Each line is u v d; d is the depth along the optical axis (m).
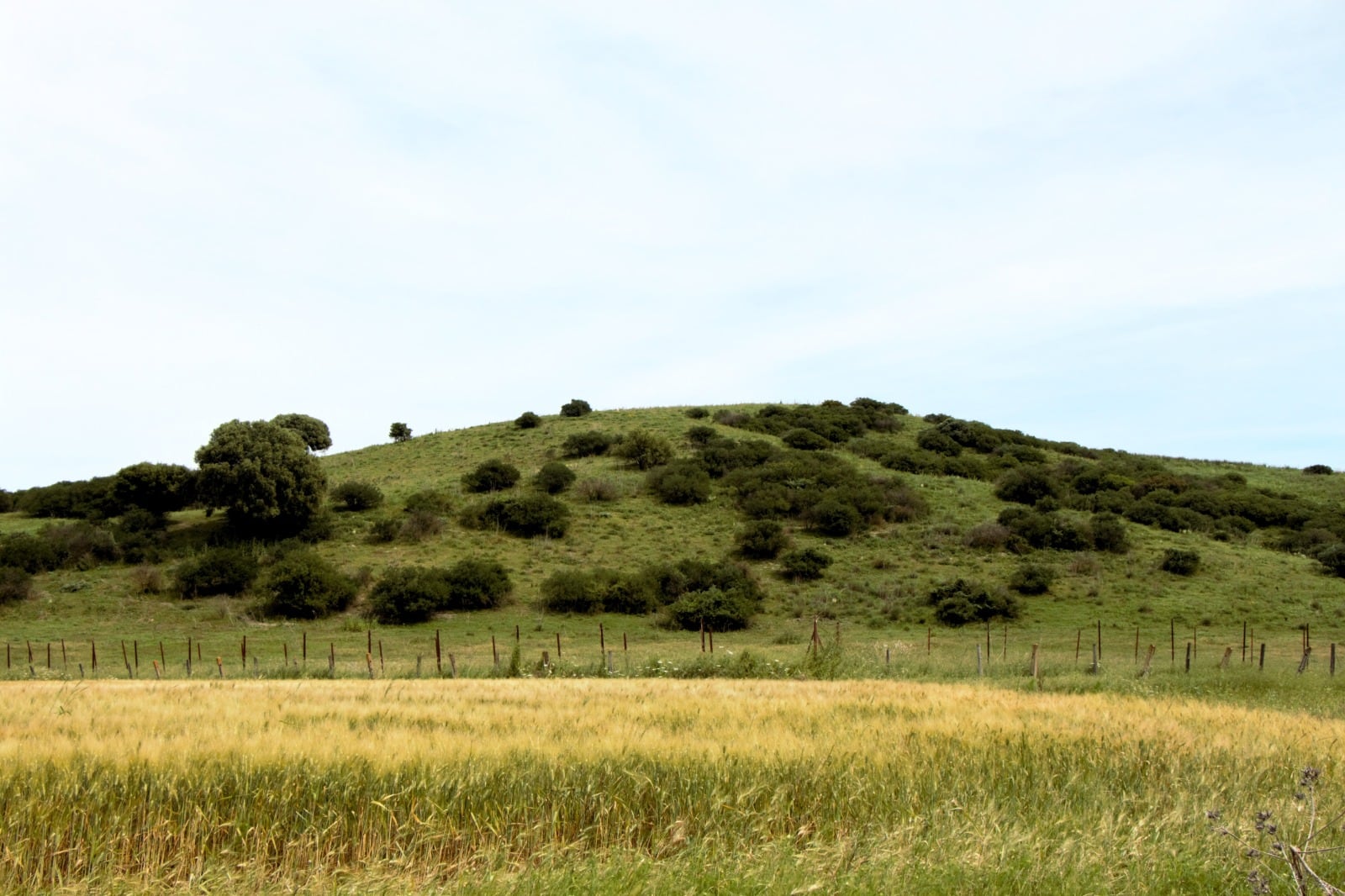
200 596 52.22
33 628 47.22
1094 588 51.75
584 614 50.09
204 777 9.61
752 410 98.94
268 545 59.22
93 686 22.03
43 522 67.19
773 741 11.92
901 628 46.56
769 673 28.53
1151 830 8.86
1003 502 69.75
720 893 7.39
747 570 55.16
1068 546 58.69
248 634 46.47
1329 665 31.28
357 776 9.73
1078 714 15.60
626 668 30.89
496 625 48.19
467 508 65.12
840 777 10.21
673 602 50.81
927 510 66.69
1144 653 37.25
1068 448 94.81
